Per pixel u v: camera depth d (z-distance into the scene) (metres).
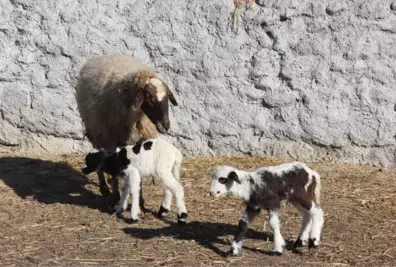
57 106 11.53
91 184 9.74
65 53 11.45
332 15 10.84
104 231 7.65
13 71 11.53
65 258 6.84
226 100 11.22
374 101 10.80
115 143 8.84
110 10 11.36
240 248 6.87
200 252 7.00
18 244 7.21
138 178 7.90
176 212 8.38
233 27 11.06
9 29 11.50
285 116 11.07
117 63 8.92
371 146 10.91
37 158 11.20
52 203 8.74
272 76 11.08
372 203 8.91
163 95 8.27
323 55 10.91
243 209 8.51
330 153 11.04
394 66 10.76
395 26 10.71
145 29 11.29
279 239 6.89
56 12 11.42
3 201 8.77
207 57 11.18
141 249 7.09
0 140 11.65
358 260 6.87
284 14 10.92
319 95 10.95
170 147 7.87
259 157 11.14
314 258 6.90
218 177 6.59
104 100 8.66
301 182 6.71
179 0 11.19
